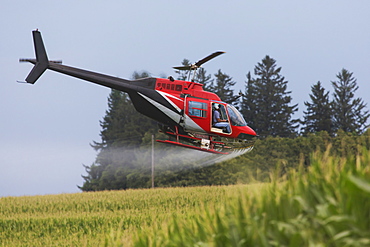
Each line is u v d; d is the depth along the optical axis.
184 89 82.25
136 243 32.75
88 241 82.81
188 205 130.12
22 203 152.25
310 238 22.19
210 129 82.38
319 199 24.25
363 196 21.70
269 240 23.98
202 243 26.72
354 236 21.42
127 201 147.88
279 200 25.59
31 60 80.88
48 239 96.31
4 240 98.12
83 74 80.19
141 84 81.00
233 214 27.44
